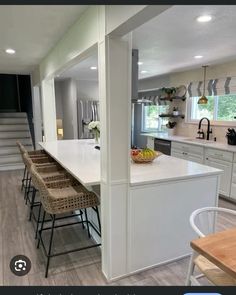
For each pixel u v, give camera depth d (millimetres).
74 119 7051
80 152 3547
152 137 5953
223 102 4812
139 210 2154
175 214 2340
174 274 2232
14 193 4305
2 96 8133
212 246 1386
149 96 7266
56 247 2631
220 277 1535
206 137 5098
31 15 2160
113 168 1959
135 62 3430
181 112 5832
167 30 2648
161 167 2662
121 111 1915
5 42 3082
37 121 6312
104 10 1755
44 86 4578
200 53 3736
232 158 3848
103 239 2131
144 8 1326
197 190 2416
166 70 5391
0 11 2047
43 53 3752
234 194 3865
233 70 4355
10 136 6957
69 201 2262
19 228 3053
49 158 3875
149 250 2264
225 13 2191
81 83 7223
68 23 2400
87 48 2123
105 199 2029
